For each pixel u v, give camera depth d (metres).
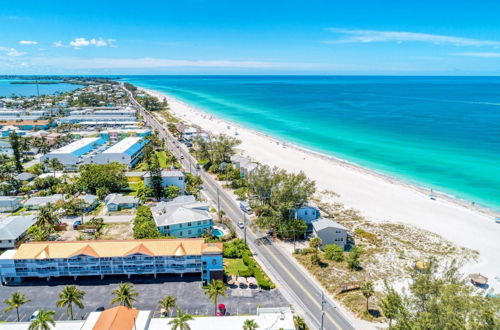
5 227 96.69
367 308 72.31
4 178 144.62
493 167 174.00
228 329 60.97
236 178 152.62
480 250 100.00
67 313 68.88
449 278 58.12
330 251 93.50
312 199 134.00
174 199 122.31
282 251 97.19
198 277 82.69
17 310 65.44
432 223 116.50
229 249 93.19
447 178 160.75
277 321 62.53
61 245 81.94
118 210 119.69
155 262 80.94
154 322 61.84
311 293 78.00
